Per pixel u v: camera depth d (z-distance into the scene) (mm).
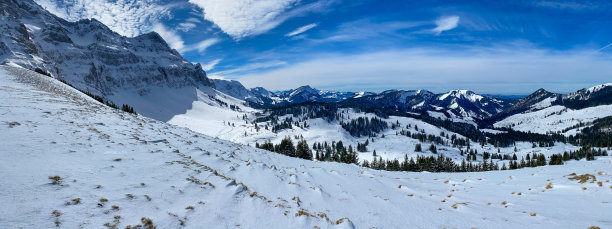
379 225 9273
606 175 16734
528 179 19203
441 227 9258
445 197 14562
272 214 8664
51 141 10859
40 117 14875
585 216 9719
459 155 194125
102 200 6926
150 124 24141
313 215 9258
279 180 13742
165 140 17453
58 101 23172
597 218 9383
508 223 9477
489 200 13602
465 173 27062
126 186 8273
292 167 20906
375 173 23719
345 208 11133
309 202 11203
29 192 6355
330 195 12930
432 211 11289
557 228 8641
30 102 19328
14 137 10344
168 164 11656
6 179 6691
